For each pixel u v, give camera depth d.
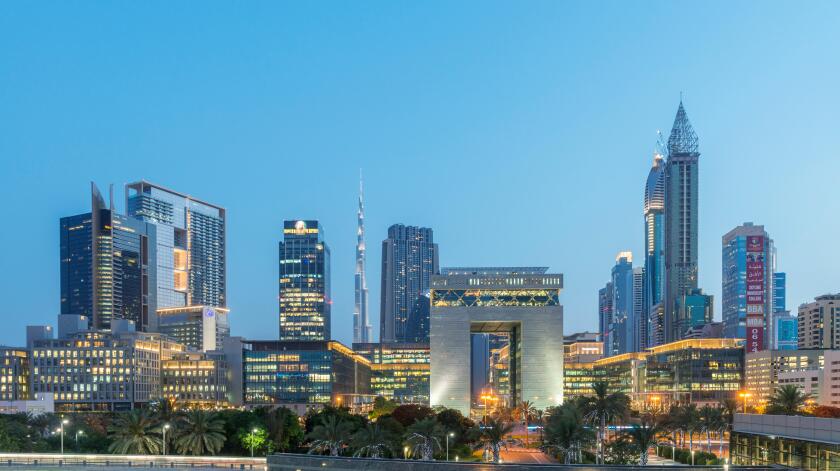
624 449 150.25
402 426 198.75
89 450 184.00
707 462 163.88
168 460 148.38
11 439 176.00
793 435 87.25
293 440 192.88
